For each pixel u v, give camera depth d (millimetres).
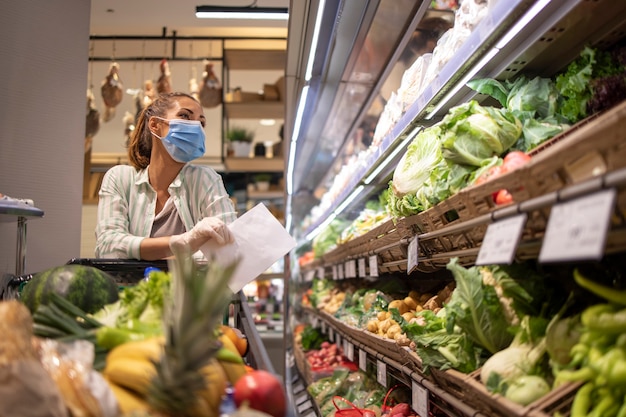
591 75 1603
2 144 3775
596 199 930
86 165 7465
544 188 1143
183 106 2736
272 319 7504
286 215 5309
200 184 2770
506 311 1522
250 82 9273
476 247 1583
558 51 1740
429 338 1780
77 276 1474
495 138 1645
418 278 3316
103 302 1480
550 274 1506
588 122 1562
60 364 1083
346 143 5047
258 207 2207
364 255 3160
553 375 1344
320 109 4457
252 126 10156
